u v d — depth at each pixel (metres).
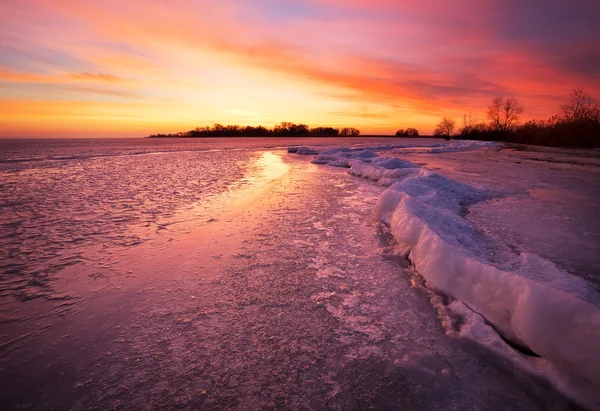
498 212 5.64
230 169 13.30
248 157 20.41
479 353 2.06
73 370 1.95
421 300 2.73
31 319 2.49
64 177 10.86
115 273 3.30
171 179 10.27
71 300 2.77
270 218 5.37
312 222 5.11
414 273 3.22
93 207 6.29
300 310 2.59
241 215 5.59
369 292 2.87
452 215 4.66
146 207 6.27
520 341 2.12
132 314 2.55
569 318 1.87
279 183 9.23
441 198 6.02
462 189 7.26
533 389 1.77
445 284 2.76
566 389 1.72
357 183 9.27
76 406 1.69
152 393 1.77
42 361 2.03
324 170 12.88
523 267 3.06
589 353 1.73
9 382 1.86
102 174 11.63
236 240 4.28
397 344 2.16
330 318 2.48
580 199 6.79
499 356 2.00
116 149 30.70
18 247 4.06
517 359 1.95
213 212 5.82
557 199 6.80
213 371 1.94
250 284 3.04
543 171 12.21
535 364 1.92
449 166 14.38
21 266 3.47
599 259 3.53
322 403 1.70
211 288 2.97
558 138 31.45
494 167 13.80
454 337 2.21
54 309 2.63
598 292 2.59
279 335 2.28
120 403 1.71
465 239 3.81
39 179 10.38
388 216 5.07
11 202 6.79
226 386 1.82
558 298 1.99
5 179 10.39
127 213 5.79
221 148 32.03
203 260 3.62
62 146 39.53
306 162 16.72
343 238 4.33
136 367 1.97
